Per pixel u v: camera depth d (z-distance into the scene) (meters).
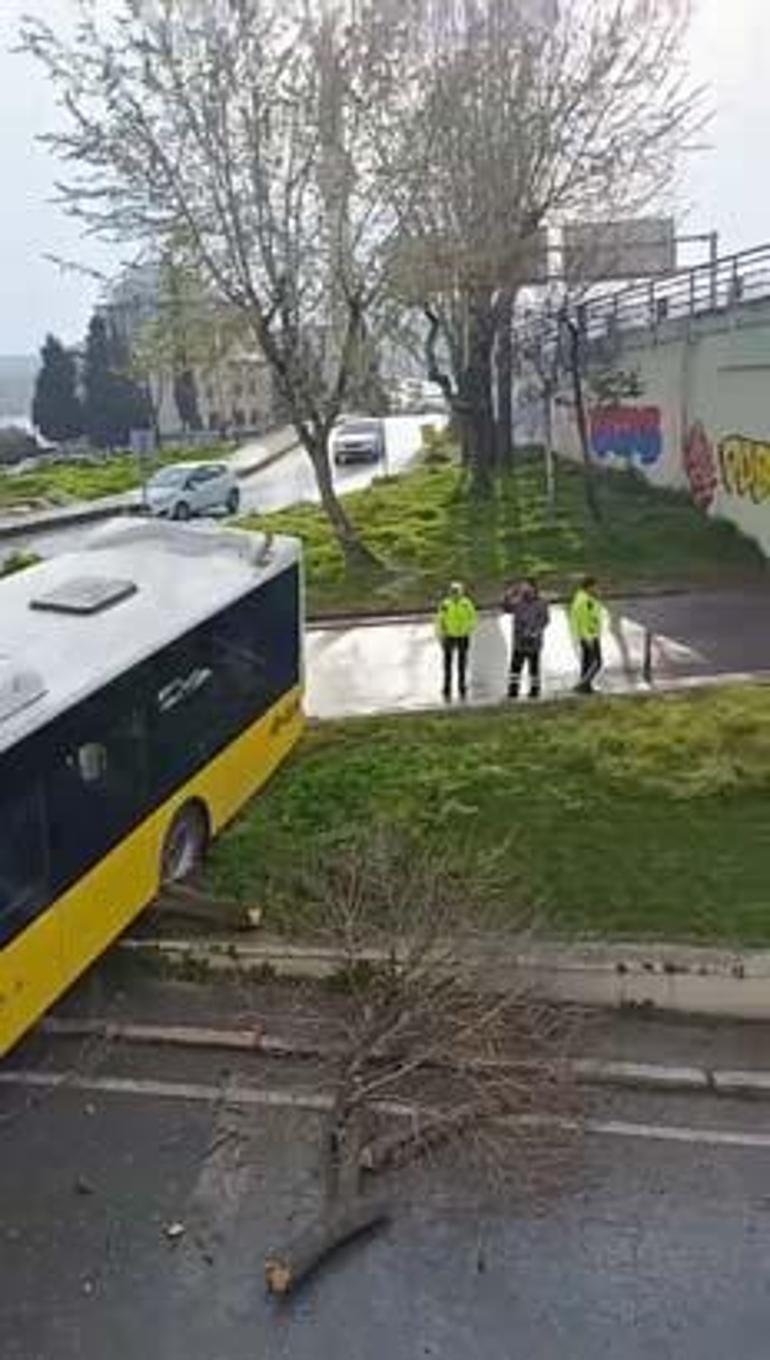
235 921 12.61
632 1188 9.47
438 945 11.32
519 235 34.03
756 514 28.05
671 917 12.28
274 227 27.92
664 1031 11.34
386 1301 8.48
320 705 19.38
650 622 23.17
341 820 14.54
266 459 63.84
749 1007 11.46
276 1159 9.85
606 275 43.72
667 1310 8.38
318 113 27.83
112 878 11.66
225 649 14.02
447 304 36.22
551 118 33.44
